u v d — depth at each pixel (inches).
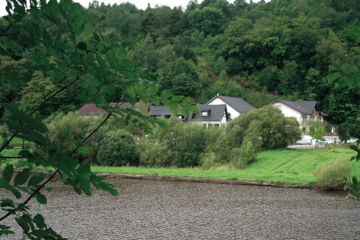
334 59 2566.4
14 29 69.4
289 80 2970.0
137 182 1017.5
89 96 84.1
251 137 1291.8
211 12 4281.5
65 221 603.8
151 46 3186.5
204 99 2669.8
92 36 68.9
